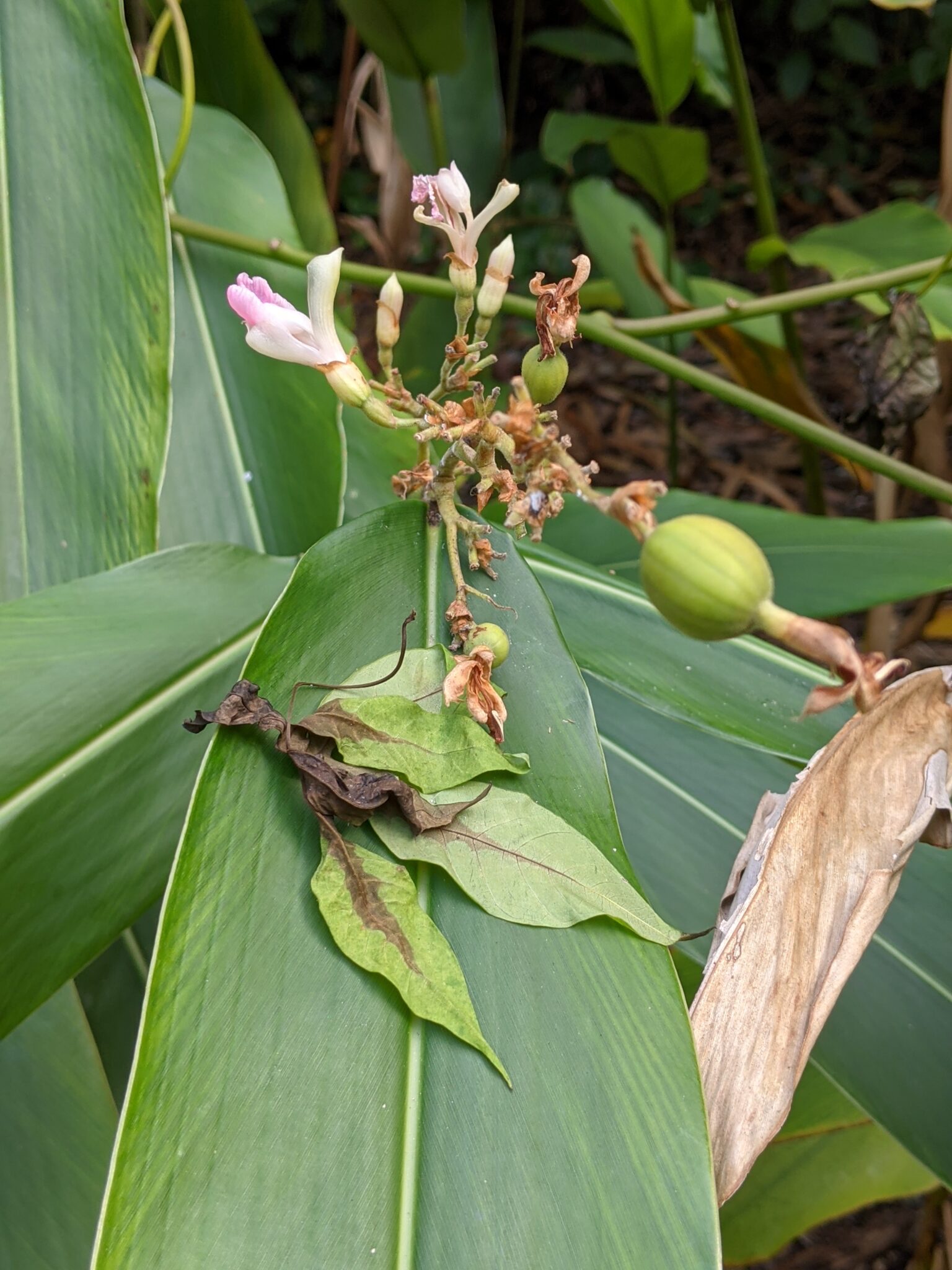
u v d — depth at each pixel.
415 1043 0.23
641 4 0.60
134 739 0.28
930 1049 0.35
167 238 0.35
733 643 0.36
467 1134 0.22
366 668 0.27
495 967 0.24
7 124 0.35
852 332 1.50
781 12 1.86
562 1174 0.22
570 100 1.89
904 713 0.27
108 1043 0.42
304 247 0.60
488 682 0.26
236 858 0.24
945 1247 0.59
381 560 0.29
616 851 0.25
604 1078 0.23
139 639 0.30
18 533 0.32
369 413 0.26
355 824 0.24
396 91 0.74
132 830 0.27
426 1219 0.21
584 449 1.37
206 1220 0.20
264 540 0.38
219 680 0.30
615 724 0.43
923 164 1.83
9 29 0.35
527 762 0.26
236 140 0.45
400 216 0.89
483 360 0.27
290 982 0.23
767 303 0.48
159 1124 0.21
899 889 0.38
